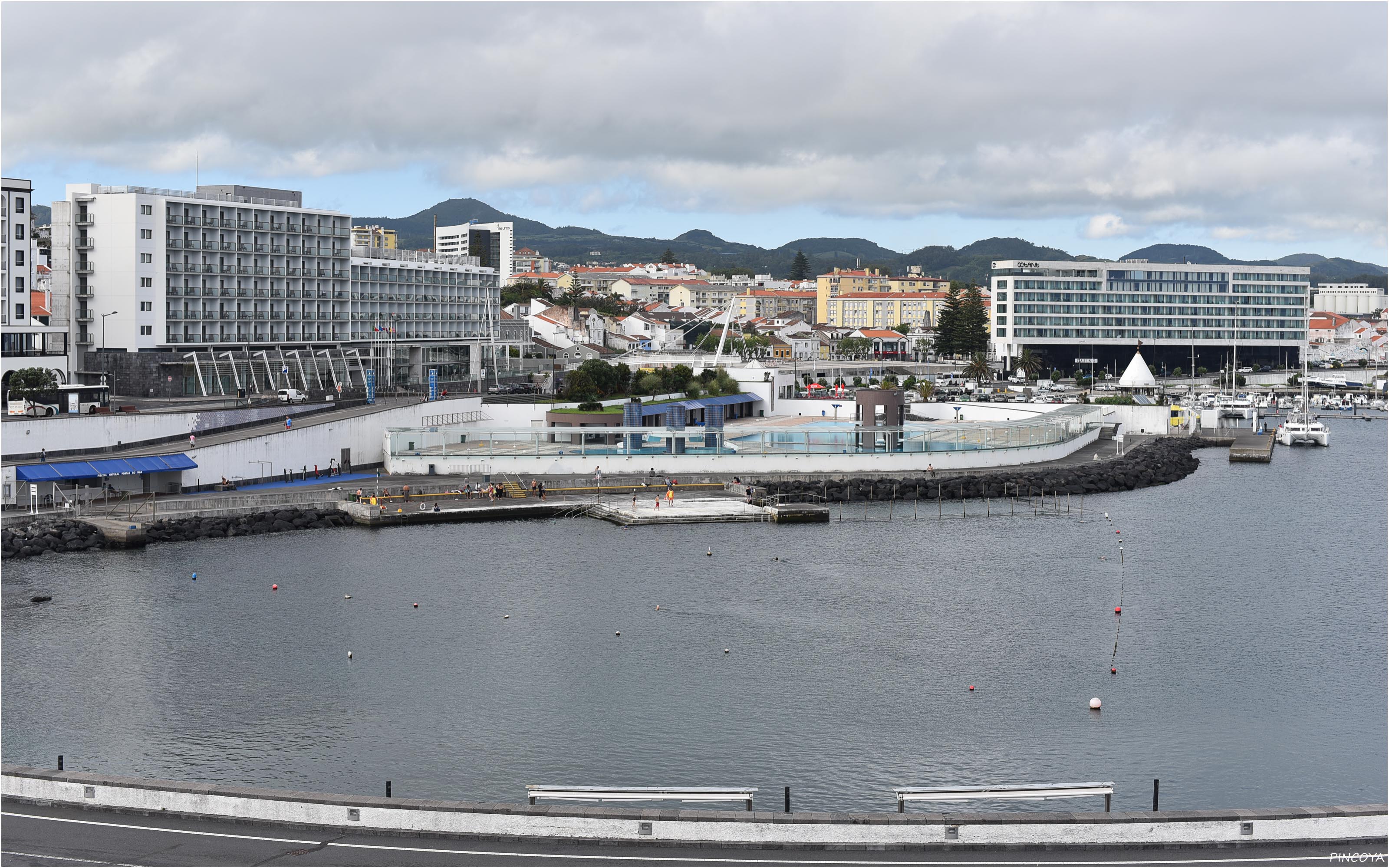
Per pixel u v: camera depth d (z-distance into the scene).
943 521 166.38
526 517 164.12
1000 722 90.44
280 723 88.69
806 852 60.66
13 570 129.25
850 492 181.50
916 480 185.50
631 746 85.19
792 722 89.88
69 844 60.38
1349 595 128.25
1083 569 138.75
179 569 131.50
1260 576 136.25
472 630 111.62
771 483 181.62
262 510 155.12
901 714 91.75
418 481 177.50
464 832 62.16
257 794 63.94
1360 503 187.62
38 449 154.62
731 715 91.12
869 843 60.94
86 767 80.44
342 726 88.31
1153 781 78.94
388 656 104.00
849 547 148.00
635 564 136.88
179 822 63.41
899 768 81.81
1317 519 172.75
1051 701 95.00
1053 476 193.38
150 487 160.25
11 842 60.59
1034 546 151.00
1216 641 111.50
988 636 111.81
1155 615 119.75
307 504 159.88
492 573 132.12
